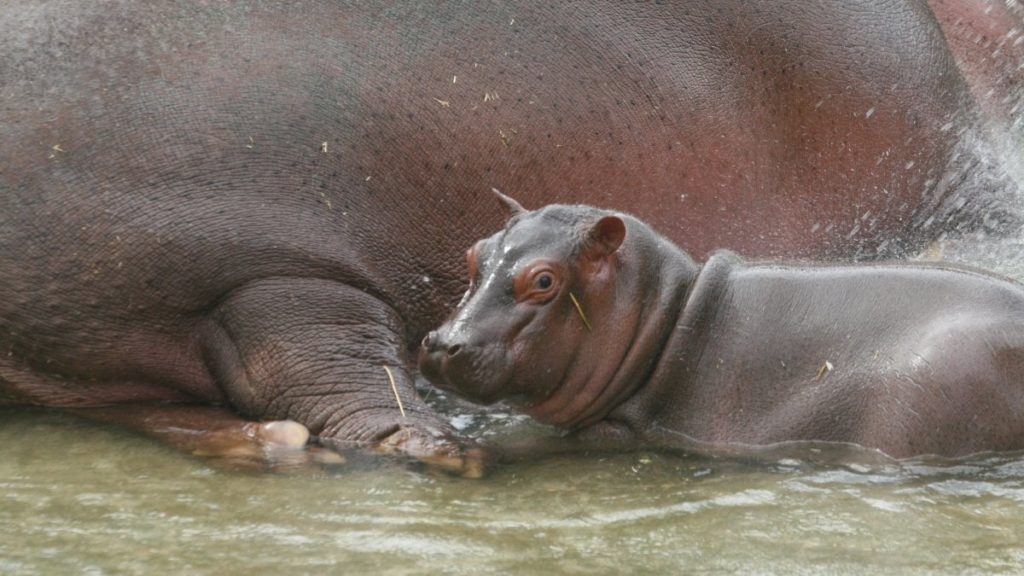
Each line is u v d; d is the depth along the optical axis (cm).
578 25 2031
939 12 2817
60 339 1764
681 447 1689
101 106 1758
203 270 1762
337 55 1864
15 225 1725
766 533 1393
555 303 1655
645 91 2062
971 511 1450
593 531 1400
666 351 1708
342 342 1788
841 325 1677
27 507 1463
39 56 1775
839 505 1472
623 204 2056
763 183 2191
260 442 1689
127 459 1639
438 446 1672
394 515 1443
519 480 1578
